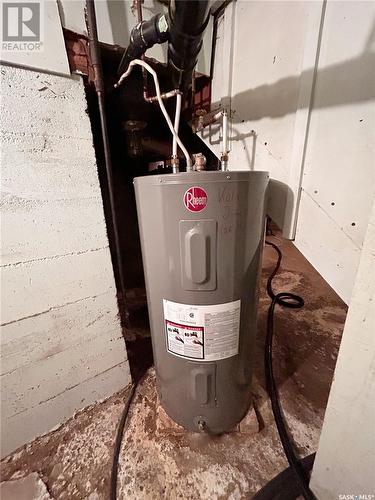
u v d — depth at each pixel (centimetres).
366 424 52
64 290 82
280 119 81
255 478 77
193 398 81
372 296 46
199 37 64
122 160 161
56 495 74
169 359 81
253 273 74
